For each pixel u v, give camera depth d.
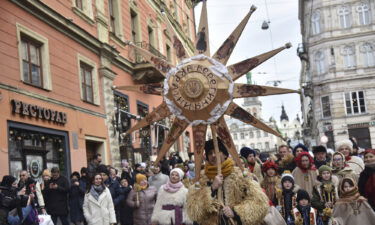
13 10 12.14
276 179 7.88
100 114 17.00
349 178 7.27
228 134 4.38
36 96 12.72
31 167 12.48
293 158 9.43
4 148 11.07
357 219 7.07
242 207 4.17
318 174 8.13
